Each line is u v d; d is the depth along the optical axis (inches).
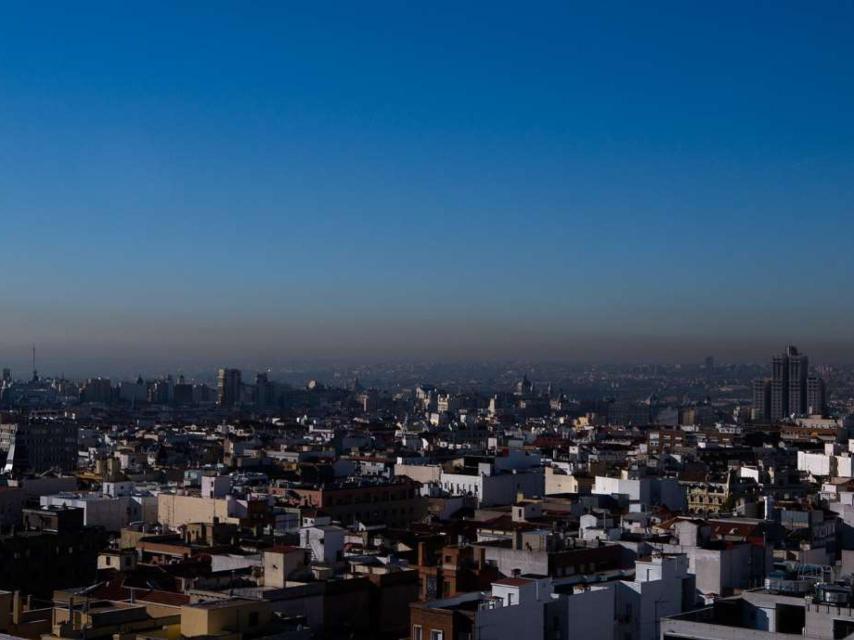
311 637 6943.9
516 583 7258.9
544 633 7071.9
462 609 7032.5
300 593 7864.2
